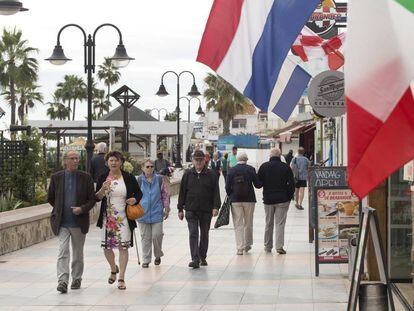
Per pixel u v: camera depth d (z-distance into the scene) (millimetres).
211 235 21719
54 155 39156
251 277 14539
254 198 17844
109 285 13867
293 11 9773
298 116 55281
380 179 5957
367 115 5906
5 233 17906
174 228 23578
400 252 12930
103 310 11734
